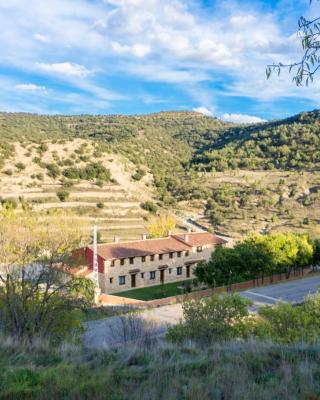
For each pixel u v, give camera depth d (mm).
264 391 7523
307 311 20391
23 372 8625
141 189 100688
